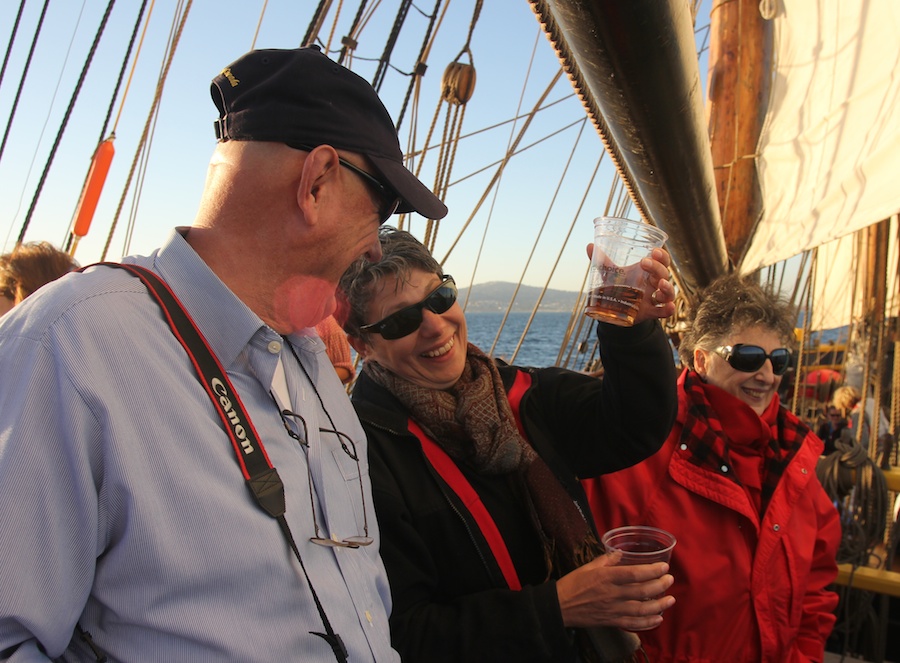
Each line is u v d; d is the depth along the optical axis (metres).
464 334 1.74
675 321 3.85
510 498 1.64
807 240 2.91
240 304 1.02
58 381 0.85
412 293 1.60
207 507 0.90
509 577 1.56
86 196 3.04
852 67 2.98
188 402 0.93
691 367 2.27
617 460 1.75
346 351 2.57
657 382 1.62
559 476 1.71
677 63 1.17
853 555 2.72
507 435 1.62
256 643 0.90
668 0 0.97
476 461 1.61
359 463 1.29
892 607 3.18
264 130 1.01
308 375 1.22
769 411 2.15
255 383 1.05
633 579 1.41
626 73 1.15
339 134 1.03
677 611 1.96
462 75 3.00
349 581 1.07
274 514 0.95
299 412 1.11
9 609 0.79
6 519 0.80
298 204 1.02
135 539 0.86
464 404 1.63
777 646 1.94
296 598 0.96
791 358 2.12
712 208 2.42
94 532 0.86
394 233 1.68
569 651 1.45
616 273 1.45
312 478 1.09
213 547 0.89
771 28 3.66
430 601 1.58
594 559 1.60
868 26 2.90
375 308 1.62
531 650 1.41
